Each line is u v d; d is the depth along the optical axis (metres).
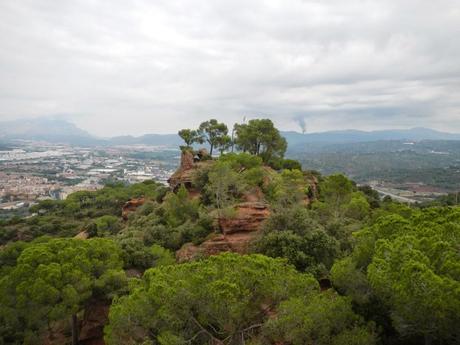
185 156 67.81
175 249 40.72
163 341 16.86
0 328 27.70
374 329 18.38
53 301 26.36
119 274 30.23
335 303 18.23
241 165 61.81
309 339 17.02
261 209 40.09
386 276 16.17
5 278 27.73
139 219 53.22
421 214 23.12
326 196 51.06
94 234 60.41
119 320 18.41
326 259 29.55
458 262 15.59
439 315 14.41
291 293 18.11
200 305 16.88
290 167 78.31
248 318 17.89
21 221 85.75
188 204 48.16
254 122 79.25
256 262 17.88
